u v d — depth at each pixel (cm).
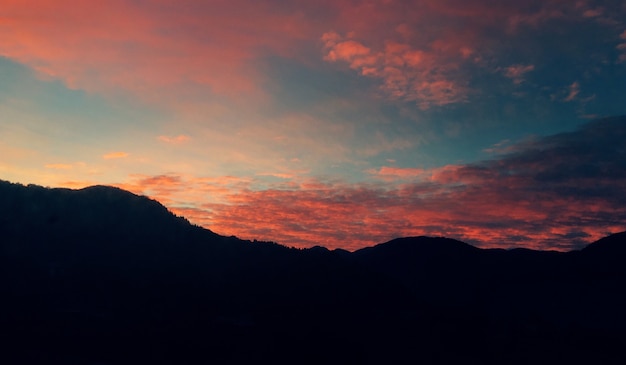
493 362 8231
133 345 7338
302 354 7612
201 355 7262
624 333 10150
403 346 8381
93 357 6850
